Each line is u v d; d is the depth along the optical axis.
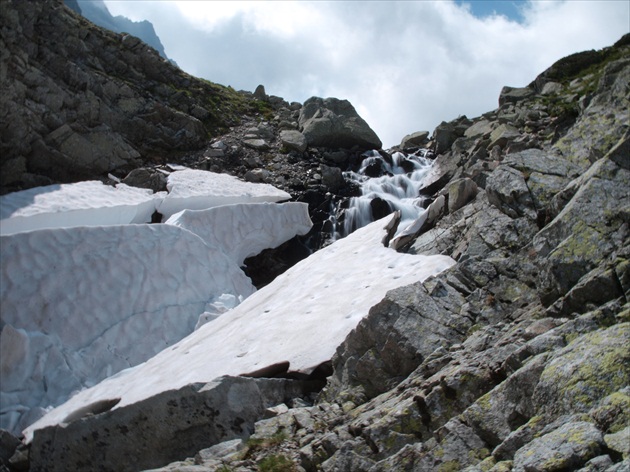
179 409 10.17
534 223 11.18
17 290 18.67
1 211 21.17
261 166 29.98
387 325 9.93
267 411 9.92
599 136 12.27
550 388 6.39
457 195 14.62
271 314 13.66
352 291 13.02
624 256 8.34
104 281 19.34
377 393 9.59
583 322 7.44
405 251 14.61
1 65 25.19
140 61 33.31
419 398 7.95
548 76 32.66
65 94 27.41
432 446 7.14
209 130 32.06
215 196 25.14
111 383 14.58
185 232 21.11
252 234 23.92
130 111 29.92
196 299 20.22
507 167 12.26
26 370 17.14
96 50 31.88
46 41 28.80
